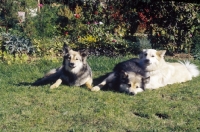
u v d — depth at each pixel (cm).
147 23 1468
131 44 1385
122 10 1511
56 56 1344
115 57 1320
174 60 1288
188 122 730
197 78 1080
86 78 968
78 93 897
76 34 1452
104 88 962
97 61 1215
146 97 884
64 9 1523
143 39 1406
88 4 1535
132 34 1496
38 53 1327
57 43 1370
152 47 1430
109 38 1374
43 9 1598
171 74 1017
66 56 958
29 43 1327
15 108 782
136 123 722
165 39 1419
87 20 1520
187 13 1395
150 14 1467
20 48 1299
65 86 954
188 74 1059
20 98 852
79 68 955
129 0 1498
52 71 1020
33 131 673
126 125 710
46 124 707
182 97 893
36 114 750
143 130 686
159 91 940
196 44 1410
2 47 1297
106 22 1516
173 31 1409
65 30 1480
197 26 1406
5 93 883
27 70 1130
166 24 1440
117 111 773
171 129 698
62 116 742
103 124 711
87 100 844
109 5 1524
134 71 951
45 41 1362
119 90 934
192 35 1419
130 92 902
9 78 1038
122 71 930
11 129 684
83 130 678
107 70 1136
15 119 728
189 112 780
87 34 1429
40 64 1195
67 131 680
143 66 973
